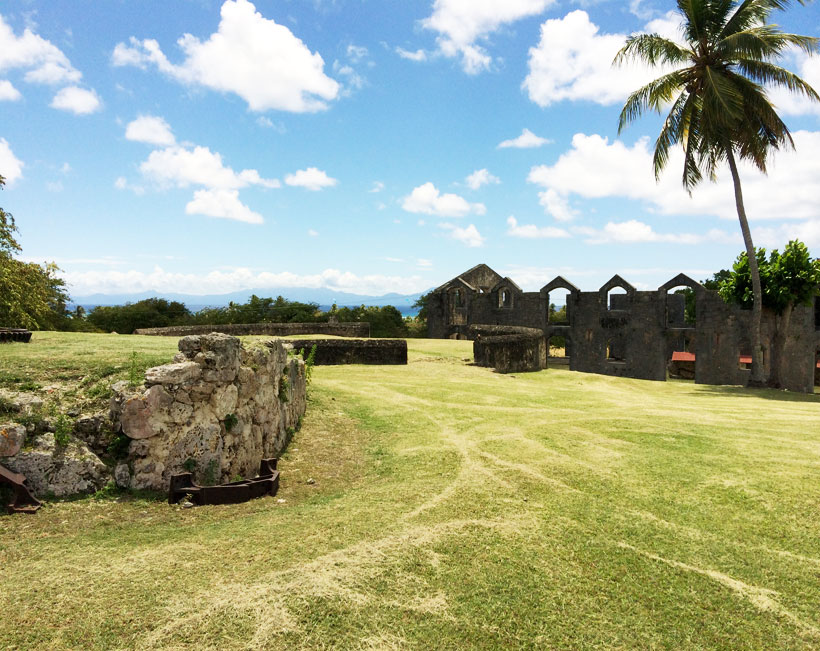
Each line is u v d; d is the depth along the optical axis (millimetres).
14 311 21984
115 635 3504
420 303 83625
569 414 12094
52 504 5480
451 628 3826
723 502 6410
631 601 4270
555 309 79562
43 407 6031
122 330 50031
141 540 4902
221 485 6262
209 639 3521
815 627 3988
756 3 23359
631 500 6453
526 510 6055
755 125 24062
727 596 4367
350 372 18375
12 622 3566
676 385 25641
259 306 61688
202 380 6418
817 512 6113
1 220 22625
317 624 3752
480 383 17203
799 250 25797
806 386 33062
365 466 8039
